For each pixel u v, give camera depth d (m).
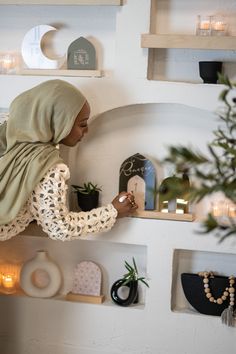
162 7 2.53
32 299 2.70
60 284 2.71
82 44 2.54
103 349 2.65
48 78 2.55
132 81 2.47
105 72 2.60
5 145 2.36
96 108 2.51
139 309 2.59
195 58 2.53
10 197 2.20
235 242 2.44
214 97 2.40
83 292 2.70
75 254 2.74
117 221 2.53
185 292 2.55
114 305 2.64
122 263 2.70
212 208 2.48
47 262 2.69
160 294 2.55
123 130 2.63
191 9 2.50
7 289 2.76
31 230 2.59
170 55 2.55
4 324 2.74
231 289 2.49
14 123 2.29
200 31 2.42
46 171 2.21
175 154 0.90
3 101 2.59
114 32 2.58
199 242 2.48
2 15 2.69
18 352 2.74
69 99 2.26
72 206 2.68
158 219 2.51
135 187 2.58
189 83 2.42
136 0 2.44
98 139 2.65
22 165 2.21
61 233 2.27
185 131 2.57
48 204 2.22
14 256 2.80
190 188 0.89
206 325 2.52
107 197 2.66
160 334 2.57
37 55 2.60
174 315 2.55
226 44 2.35
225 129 2.52
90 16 2.59
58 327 2.69
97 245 2.72
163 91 2.44
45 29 2.58
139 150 2.62
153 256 2.53
